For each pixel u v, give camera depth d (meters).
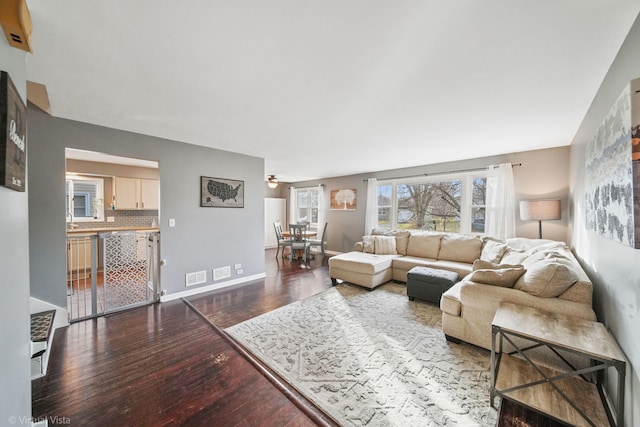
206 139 3.36
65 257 2.60
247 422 1.45
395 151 3.97
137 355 2.10
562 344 1.32
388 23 1.27
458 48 1.46
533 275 1.92
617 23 1.25
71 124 2.63
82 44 1.43
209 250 3.79
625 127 1.23
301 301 3.34
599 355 1.22
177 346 2.24
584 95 2.02
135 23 1.27
